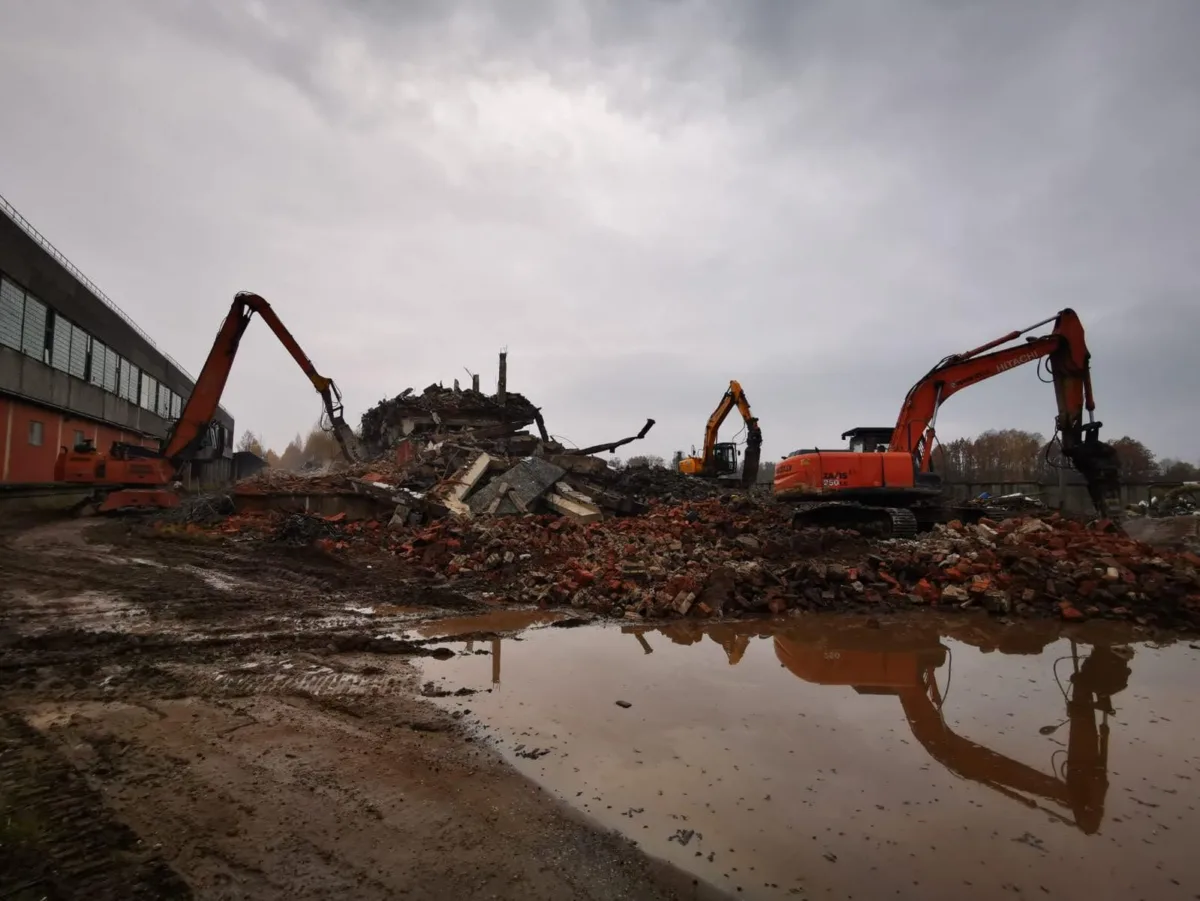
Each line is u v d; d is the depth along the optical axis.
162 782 4.09
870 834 3.74
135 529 16.44
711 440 28.22
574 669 6.86
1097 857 3.53
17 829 3.51
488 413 39.41
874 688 6.34
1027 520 13.92
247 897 3.01
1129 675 6.77
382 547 15.00
